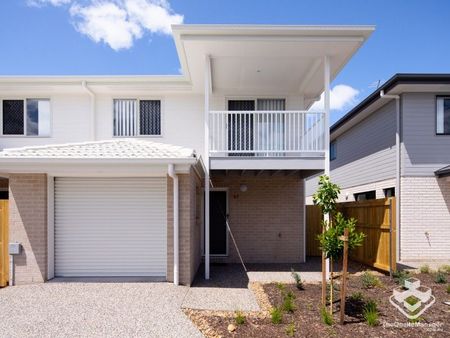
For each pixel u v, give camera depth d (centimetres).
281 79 1041
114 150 782
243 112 876
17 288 691
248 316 539
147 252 778
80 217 777
